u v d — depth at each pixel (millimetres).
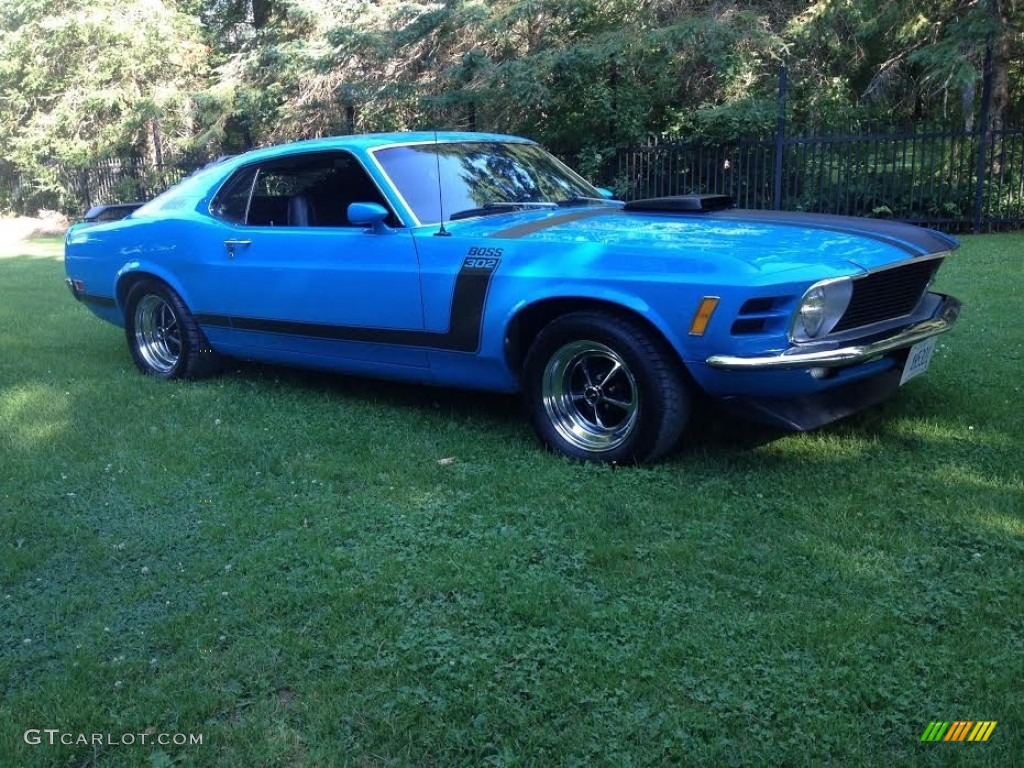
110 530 3855
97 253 6668
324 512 3969
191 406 5660
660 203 5012
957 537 3521
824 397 4207
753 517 3775
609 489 4109
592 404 4453
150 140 22297
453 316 4695
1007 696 2572
